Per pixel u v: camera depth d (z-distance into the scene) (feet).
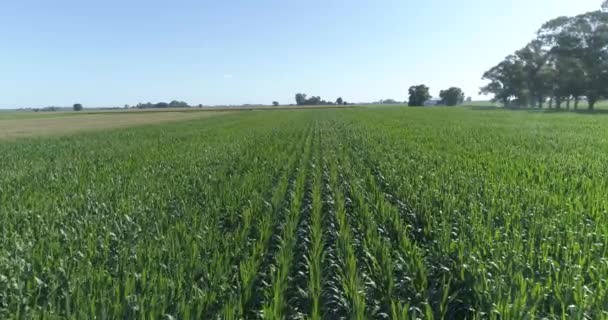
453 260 18.01
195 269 16.98
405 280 16.81
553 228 20.95
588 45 249.96
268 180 37.78
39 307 14.10
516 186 30.94
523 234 20.56
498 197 28.25
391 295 15.83
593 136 83.35
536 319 13.47
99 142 95.76
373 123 140.56
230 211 26.86
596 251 18.22
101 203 29.30
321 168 46.42
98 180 40.11
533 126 119.34
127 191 33.60
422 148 59.98
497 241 19.40
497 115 209.46
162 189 34.71
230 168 46.78
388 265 16.99
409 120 162.40
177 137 102.58
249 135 100.07
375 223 23.24
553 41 267.59
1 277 16.15
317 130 111.75
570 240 18.69
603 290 14.19
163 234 22.48
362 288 16.08
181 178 39.91
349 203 30.30
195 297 14.51
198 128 143.95
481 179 34.35
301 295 17.02
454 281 16.71
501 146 63.52
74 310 14.12
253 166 47.42
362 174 40.86
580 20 250.37
